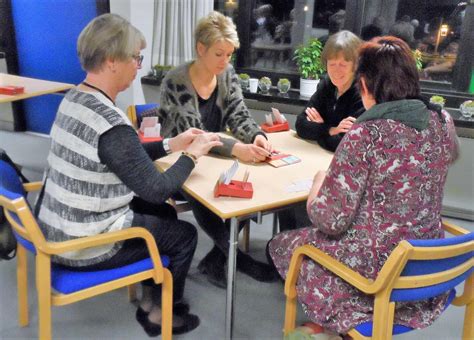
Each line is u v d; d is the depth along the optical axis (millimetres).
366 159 1265
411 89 1272
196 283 2268
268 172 1816
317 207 1352
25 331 1888
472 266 1431
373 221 1323
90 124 1426
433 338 1967
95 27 1448
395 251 1201
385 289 1263
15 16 4078
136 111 2422
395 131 1253
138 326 1948
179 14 3441
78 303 2084
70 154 1452
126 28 1467
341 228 1327
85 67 1490
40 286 1417
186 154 1648
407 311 1399
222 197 1579
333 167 1308
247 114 2242
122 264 1562
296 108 3273
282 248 1645
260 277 2311
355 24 3221
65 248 1374
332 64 2062
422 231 1336
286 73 3520
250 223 2781
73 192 1464
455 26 2969
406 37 3117
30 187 1756
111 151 1418
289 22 3428
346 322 1368
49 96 4262
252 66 3656
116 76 1511
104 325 1947
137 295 2150
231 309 1727
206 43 1998
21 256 1839
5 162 1637
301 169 1854
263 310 2102
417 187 1289
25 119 4457
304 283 1484
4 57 4176
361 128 1268
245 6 3475
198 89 2150
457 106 3068
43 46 4078
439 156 1306
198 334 1920
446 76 3092
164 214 1833
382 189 1291
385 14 3133
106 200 1494
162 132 2162
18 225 1455
